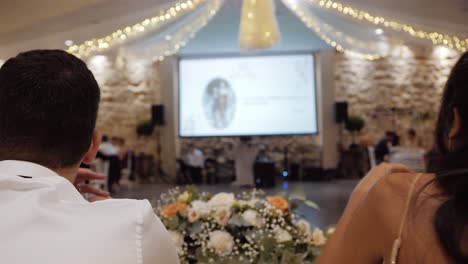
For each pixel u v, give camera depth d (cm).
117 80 1109
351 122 1055
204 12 781
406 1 691
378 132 1095
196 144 1135
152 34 892
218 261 150
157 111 1071
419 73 1090
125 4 658
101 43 872
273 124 1088
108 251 64
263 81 1090
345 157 1060
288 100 1088
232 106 1090
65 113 74
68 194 72
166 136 1095
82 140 77
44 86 73
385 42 995
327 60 1077
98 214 68
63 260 62
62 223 66
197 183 1039
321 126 1088
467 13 723
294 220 173
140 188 948
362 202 74
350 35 930
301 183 992
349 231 74
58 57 78
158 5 692
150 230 70
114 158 896
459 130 67
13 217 65
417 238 64
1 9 609
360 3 714
